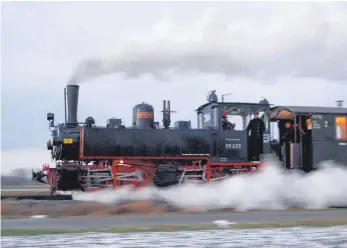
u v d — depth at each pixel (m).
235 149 16.33
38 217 11.02
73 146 15.55
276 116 17.27
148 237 7.66
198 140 16.08
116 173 15.30
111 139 15.56
